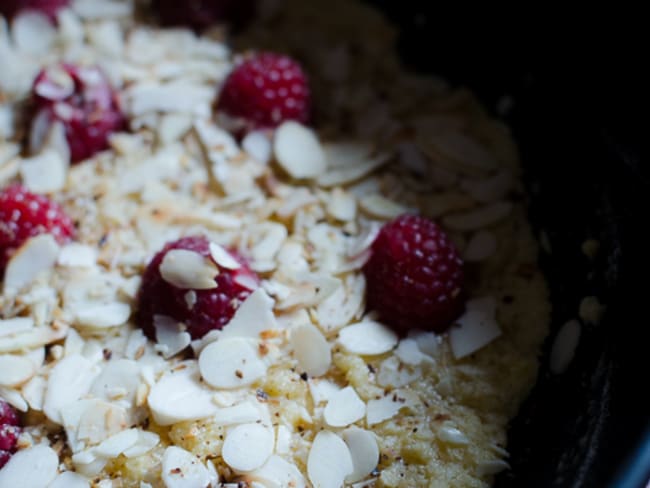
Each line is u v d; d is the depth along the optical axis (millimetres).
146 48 316
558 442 248
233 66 314
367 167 292
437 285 261
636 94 276
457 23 320
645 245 254
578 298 266
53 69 294
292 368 258
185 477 241
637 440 228
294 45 325
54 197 286
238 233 279
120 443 245
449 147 296
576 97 288
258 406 251
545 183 289
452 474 248
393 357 262
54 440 250
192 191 289
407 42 326
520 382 260
